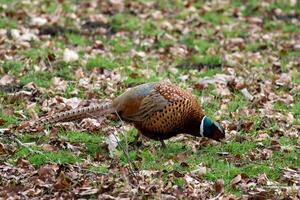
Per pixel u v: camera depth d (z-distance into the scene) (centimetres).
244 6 2136
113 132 1246
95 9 2005
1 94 1405
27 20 1861
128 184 1029
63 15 1916
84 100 1391
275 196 1034
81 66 1580
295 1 2183
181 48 1764
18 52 1623
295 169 1139
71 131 1243
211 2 2147
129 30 1872
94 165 1118
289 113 1364
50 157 1136
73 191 1025
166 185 1052
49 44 1689
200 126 1163
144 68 1603
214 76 1545
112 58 1652
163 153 1170
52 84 1469
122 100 1165
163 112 1146
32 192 1025
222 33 1902
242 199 1016
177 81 1531
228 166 1122
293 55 1772
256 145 1219
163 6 2077
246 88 1494
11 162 1127
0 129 1226
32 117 1302
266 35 1909
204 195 1028
